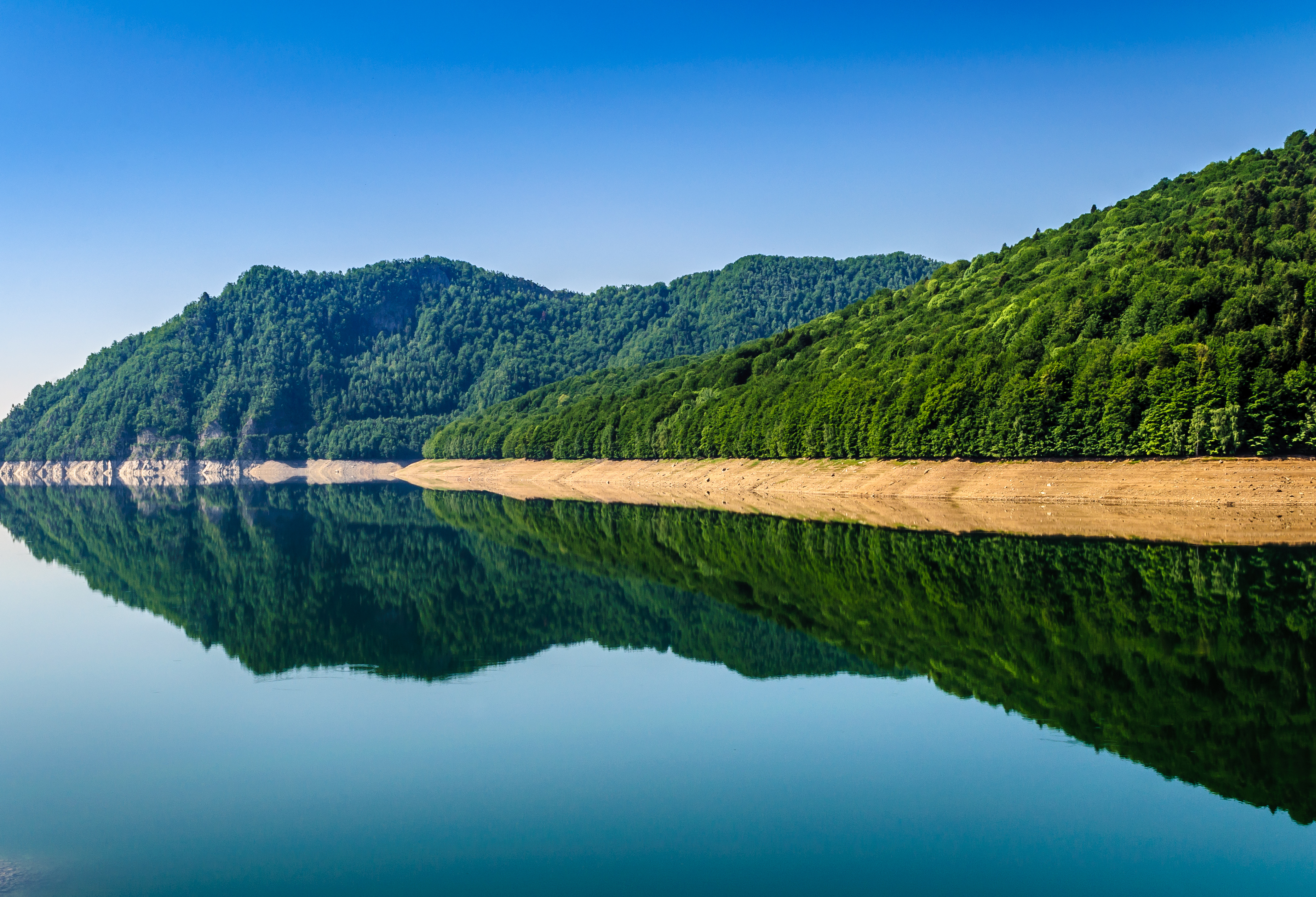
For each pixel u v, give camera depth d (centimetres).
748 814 2455
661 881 2112
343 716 3356
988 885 2077
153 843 2345
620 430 19388
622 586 5947
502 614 5153
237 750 3020
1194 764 2675
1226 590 4825
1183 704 3139
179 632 4875
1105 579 5281
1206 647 3806
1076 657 3750
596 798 2575
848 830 2350
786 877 2120
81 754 3003
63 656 4362
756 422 15088
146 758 2952
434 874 2164
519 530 9644
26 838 2381
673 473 16675
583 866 2184
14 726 3294
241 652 4391
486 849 2283
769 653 4050
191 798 2625
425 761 2886
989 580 5422
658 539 8350
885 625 4481
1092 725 3003
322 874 2166
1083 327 11531
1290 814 2380
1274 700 3152
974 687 3441
